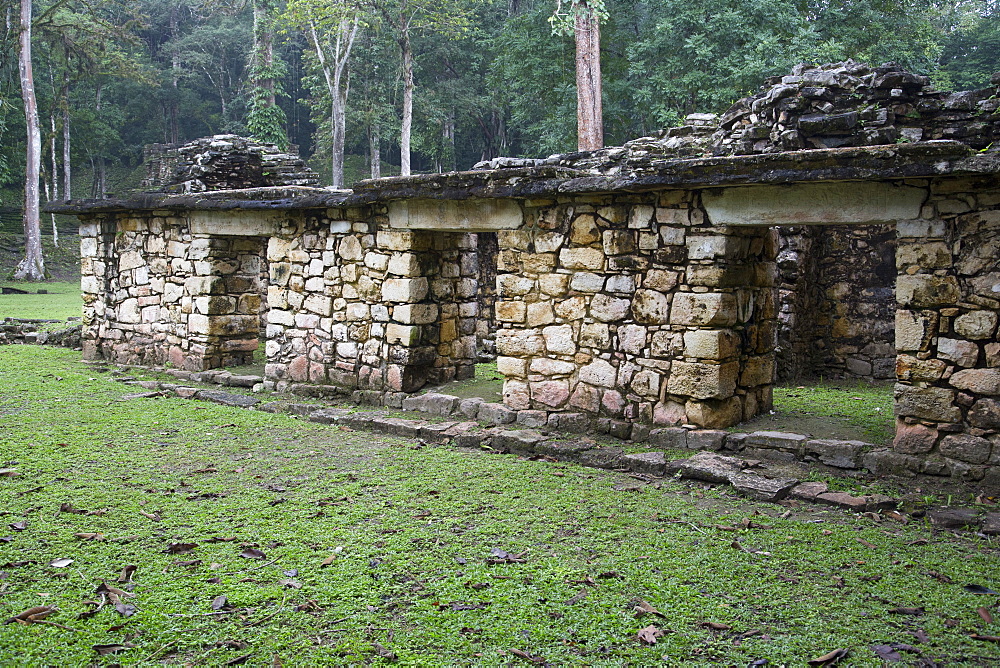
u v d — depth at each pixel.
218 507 5.05
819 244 9.97
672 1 19.89
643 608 3.66
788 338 9.28
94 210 10.80
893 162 4.98
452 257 8.57
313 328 8.76
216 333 9.86
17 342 13.07
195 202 9.32
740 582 3.96
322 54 27.03
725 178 5.62
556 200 6.93
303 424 7.48
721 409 6.32
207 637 3.40
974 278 5.19
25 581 3.92
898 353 5.54
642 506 5.12
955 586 3.91
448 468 5.99
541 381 7.12
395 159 41.84
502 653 3.27
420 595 3.81
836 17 19.83
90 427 7.10
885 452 5.58
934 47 21.77
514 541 4.51
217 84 44.41
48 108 35.47
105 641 3.35
